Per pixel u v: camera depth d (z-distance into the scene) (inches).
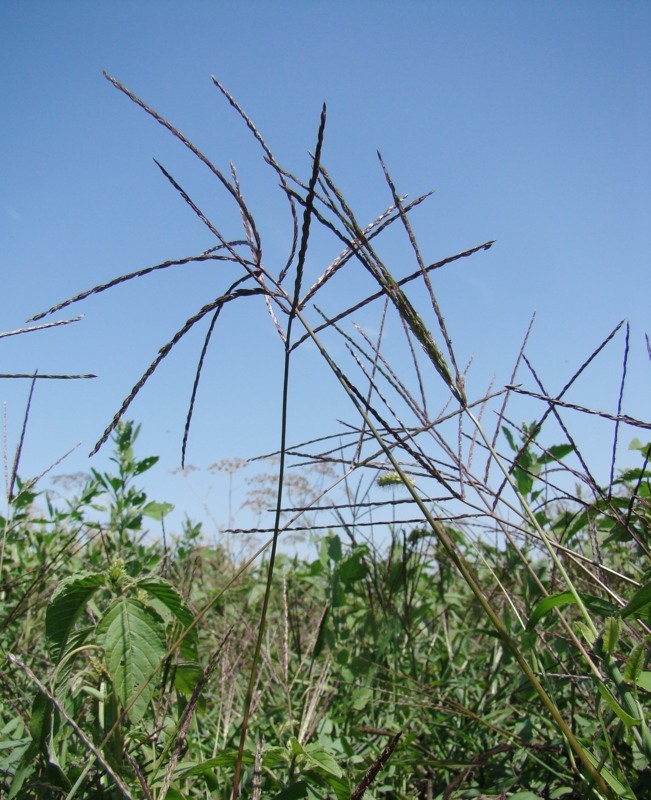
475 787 102.4
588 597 79.4
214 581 216.8
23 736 95.3
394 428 76.7
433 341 70.9
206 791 90.2
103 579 81.1
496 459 73.7
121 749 74.0
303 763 88.4
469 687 133.5
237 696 130.9
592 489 97.2
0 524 154.7
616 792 66.9
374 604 161.2
